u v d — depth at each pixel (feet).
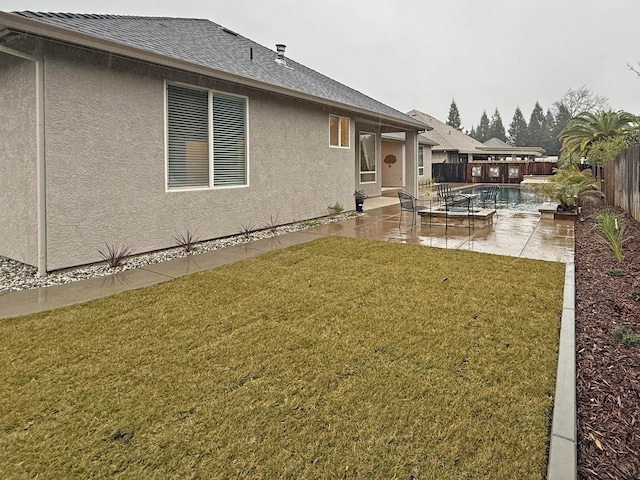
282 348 11.37
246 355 10.96
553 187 37.45
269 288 16.79
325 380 9.70
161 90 22.58
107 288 17.03
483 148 111.45
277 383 9.58
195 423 8.13
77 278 18.40
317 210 36.27
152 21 31.42
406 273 18.85
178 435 7.78
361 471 6.94
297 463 7.11
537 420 8.21
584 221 34.60
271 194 30.89
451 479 6.78
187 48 25.64
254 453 7.33
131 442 7.59
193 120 24.67
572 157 72.69
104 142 20.08
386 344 11.58
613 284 16.94
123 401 8.85
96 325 13.01
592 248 24.12
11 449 7.39
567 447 7.34
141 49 19.31
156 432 7.87
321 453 7.34
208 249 24.38
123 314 13.98
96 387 9.40
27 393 9.14
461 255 22.45
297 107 32.86
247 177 28.63
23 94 18.74
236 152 27.73
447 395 9.08
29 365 10.41
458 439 7.69
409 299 15.29
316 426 8.05
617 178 41.29
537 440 7.65
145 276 18.83
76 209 19.27
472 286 16.80
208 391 9.25
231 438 7.71
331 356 10.89
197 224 25.31
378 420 8.23
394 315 13.71
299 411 8.52
